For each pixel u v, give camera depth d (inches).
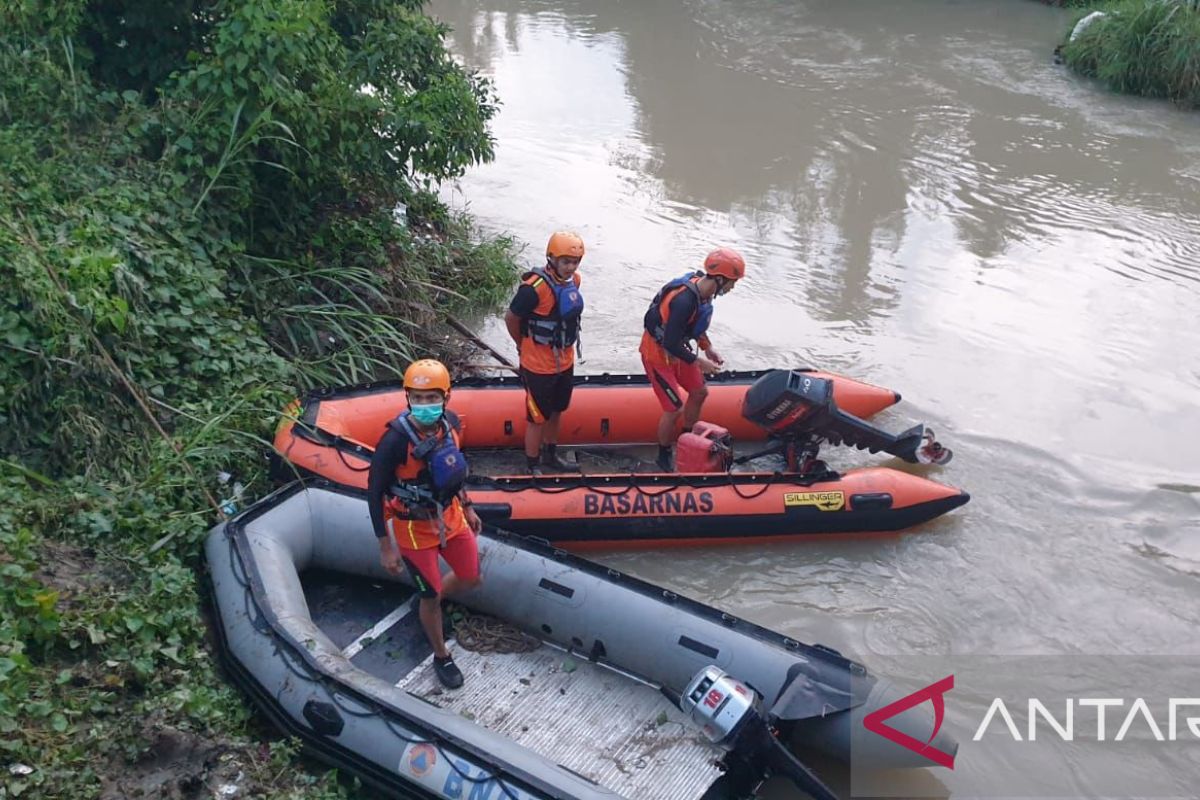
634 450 308.8
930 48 705.0
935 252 428.8
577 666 220.2
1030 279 406.9
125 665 188.1
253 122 306.5
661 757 197.5
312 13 322.3
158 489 232.8
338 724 185.5
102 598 199.2
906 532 272.8
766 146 540.4
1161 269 414.3
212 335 274.8
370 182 374.3
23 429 230.1
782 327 371.9
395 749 180.2
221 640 206.8
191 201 304.7
